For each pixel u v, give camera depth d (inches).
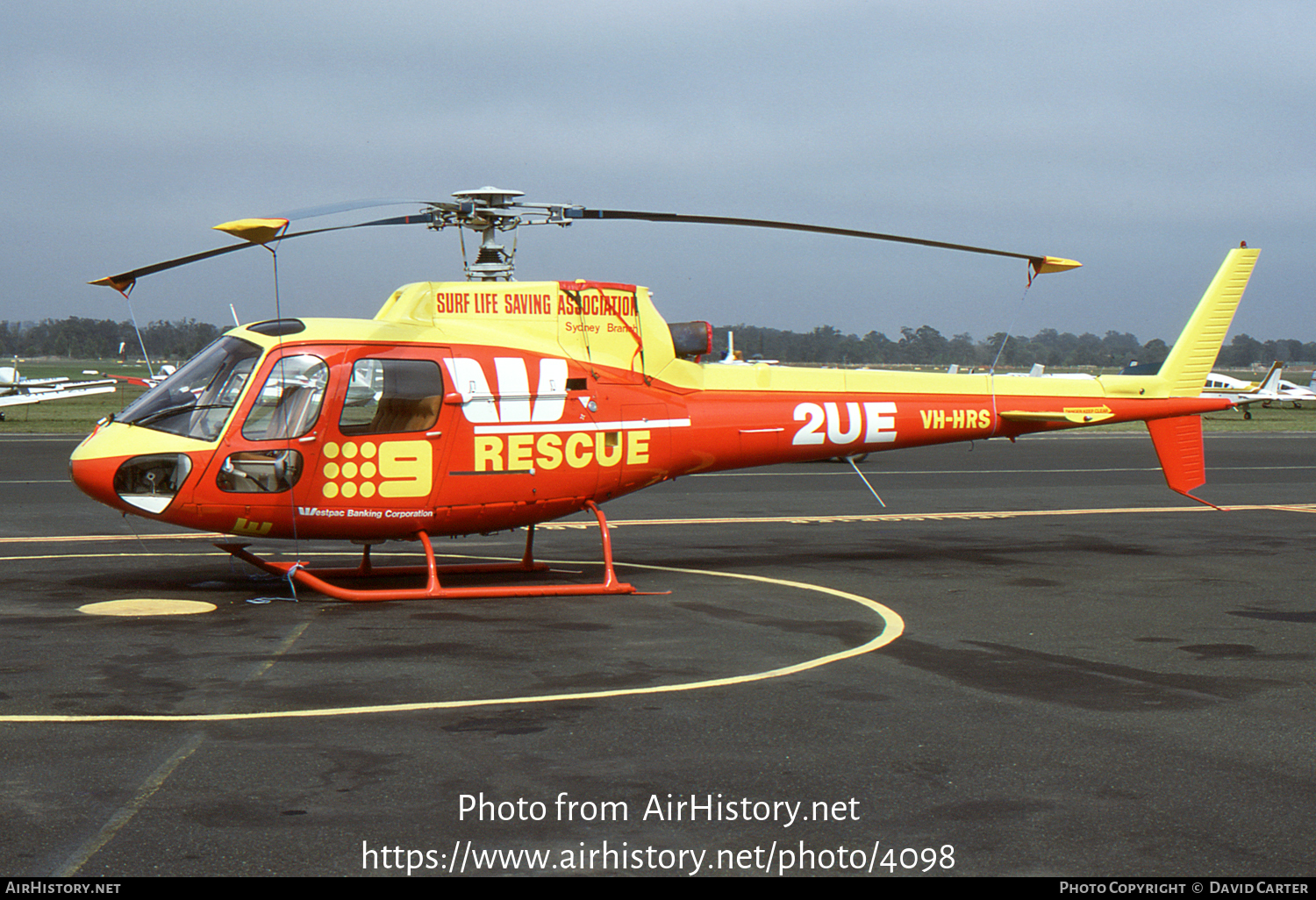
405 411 450.6
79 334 6422.2
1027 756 257.0
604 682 321.4
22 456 1213.1
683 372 511.5
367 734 268.5
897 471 1172.5
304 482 440.8
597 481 485.1
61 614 415.8
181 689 309.7
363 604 443.2
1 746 256.5
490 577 518.0
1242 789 236.1
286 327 449.4
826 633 393.7
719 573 533.0
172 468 430.6
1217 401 615.2
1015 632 398.0
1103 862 199.3
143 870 191.3
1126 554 601.3
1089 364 5600.4
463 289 475.2
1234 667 347.9
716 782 238.7
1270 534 688.4
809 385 534.6
